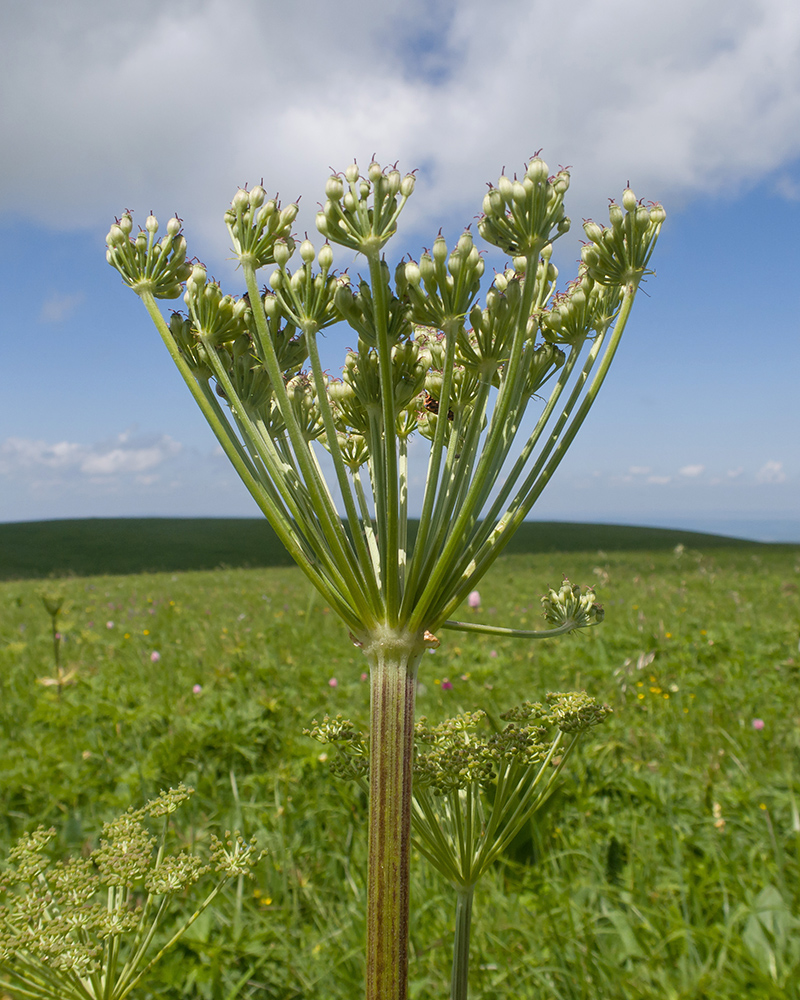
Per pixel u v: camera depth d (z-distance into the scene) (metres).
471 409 1.36
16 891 2.08
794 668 6.72
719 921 3.02
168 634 9.66
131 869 1.41
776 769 4.31
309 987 2.71
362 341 1.18
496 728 3.10
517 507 1.28
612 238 1.25
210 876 3.36
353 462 1.57
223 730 4.97
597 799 4.07
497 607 11.90
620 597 12.43
